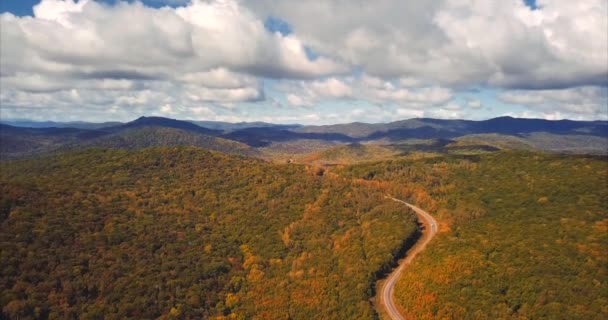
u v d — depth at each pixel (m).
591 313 117.81
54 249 156.25
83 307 137.12
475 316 130.38
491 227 175.62
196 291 157.12
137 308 141.88
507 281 139.25
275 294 160.88
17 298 132.00
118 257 162.75
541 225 165.38
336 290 159.12
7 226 160.00
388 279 169.00
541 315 123.06
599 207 169.12
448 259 158.50
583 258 139.12
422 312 141.00
